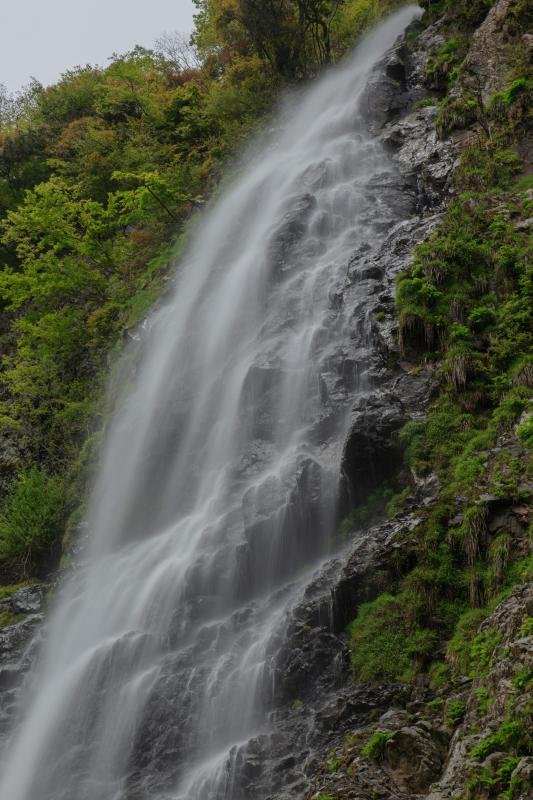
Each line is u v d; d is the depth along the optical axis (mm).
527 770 8961
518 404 15484
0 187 46500
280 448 19688
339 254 23422
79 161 42938
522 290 17688
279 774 12469
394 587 14125
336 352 19609
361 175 26516
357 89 31891
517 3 25547
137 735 15344
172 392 24422
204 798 13203
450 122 24859
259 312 24078
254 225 27969
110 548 22906
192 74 46188
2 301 41875
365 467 16234
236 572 17188
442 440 15961
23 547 27672
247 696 14453
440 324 17797
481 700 10750
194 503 21312
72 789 15398
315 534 16562
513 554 13148
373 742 11133
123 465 24391
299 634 14445
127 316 31406
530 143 22203
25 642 21125
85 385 31719
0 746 17969
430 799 9648
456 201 21375
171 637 17047
